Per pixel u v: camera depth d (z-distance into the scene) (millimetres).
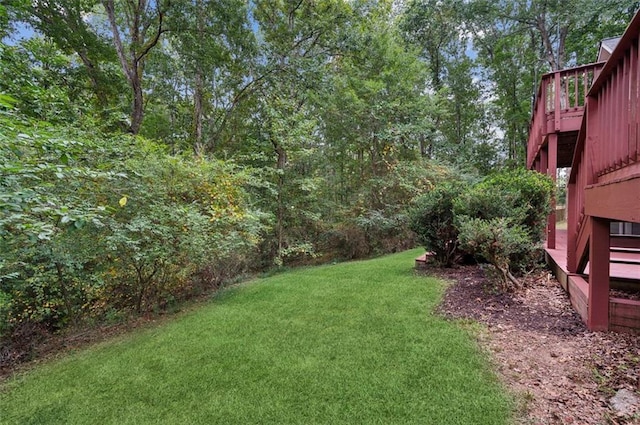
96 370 2713
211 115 11758
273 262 9203
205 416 1981
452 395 1998
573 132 5105
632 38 1758
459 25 16328
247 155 9336
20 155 2762
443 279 4633
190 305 4629
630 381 2002
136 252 3977
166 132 11727
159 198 4438
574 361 2283
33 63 6008
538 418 1762
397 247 9922
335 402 2014
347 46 10938
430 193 5484
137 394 2281
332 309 3721
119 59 8781
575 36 13609
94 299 4762
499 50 16922
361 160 11750
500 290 3809
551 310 3203
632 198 1729
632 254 4594
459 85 17812
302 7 11117
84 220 2383
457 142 17938
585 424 1687
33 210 2330
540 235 4516
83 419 2061
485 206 4289
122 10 10008
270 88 10734
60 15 7633
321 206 10844
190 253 4582
